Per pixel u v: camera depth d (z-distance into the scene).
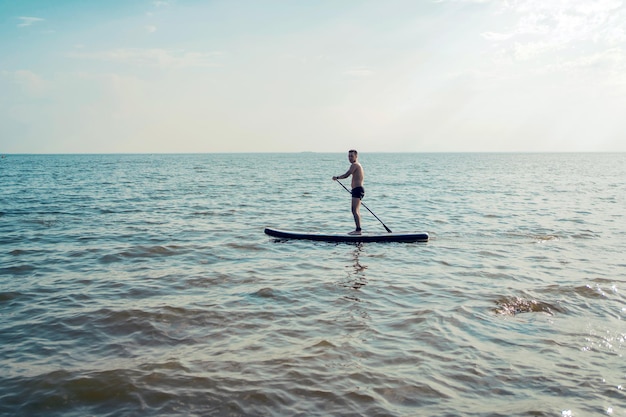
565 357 5.15
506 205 21.66
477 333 5.83
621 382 4.57
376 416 3.93
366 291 7.71
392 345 5.44
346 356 5.11
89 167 79.69
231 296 7.38
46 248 10.99
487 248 11.48
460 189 32.12
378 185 36.59
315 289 7.82
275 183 39.22
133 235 12.90
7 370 4.75
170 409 4.02
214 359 5.02
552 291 7.65
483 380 4.59
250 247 11.51
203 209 19.59
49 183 36.34
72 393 4.28
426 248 11.52
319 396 4.24
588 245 11.80
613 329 6.02
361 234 12.65
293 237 12.73
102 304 6.88
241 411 3.99
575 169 73.69
